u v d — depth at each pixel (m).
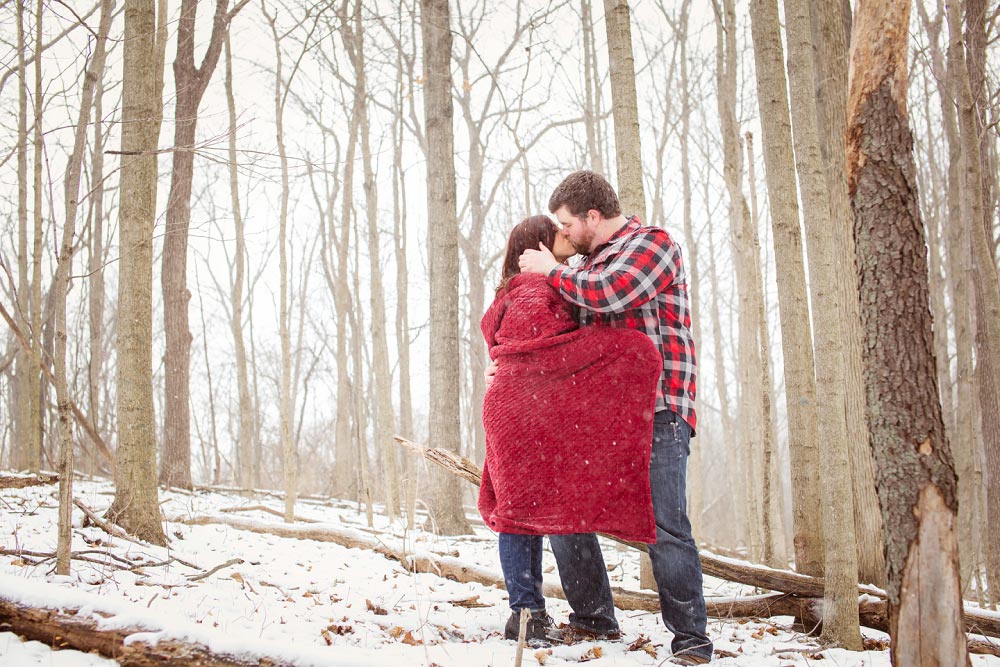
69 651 2.48
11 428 13.35
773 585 3.87
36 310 7.48
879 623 3.73
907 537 2.28
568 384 3.02
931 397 2.33
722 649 3.21
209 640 2.38
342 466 15.95
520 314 3.12
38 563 3.77
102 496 6.80
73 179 3.79
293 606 3.63
